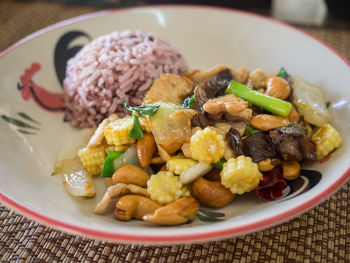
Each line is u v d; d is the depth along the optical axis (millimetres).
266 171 177
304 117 203
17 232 167
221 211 167
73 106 231
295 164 177
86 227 135
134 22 269
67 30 252
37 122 220
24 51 233
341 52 271
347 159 165
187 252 158
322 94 214
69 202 172
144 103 202
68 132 226
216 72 221
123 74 218
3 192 152
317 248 159
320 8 331
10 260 156
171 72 235
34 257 157
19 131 207
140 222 159
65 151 206
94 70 219
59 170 195
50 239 163
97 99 219
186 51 269
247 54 260
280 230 166
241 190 168
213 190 164
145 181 173
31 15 318
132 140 186
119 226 144
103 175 188
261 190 172
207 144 170
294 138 175
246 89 198
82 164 195
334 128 193
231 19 265
